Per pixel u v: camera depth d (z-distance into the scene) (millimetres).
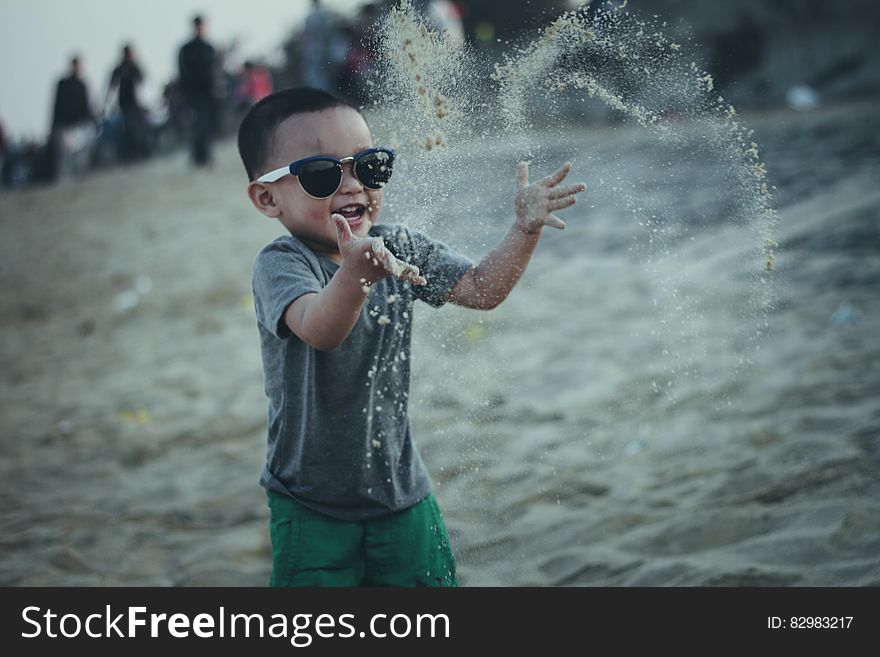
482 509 3488
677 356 4996
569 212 8938
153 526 3758
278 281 2061
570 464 3814
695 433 3928
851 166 8867
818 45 17391
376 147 2146
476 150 2330
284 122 2139
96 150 19984
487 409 4500
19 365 6988
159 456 4629
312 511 2121
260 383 5711
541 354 5324
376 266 1863
